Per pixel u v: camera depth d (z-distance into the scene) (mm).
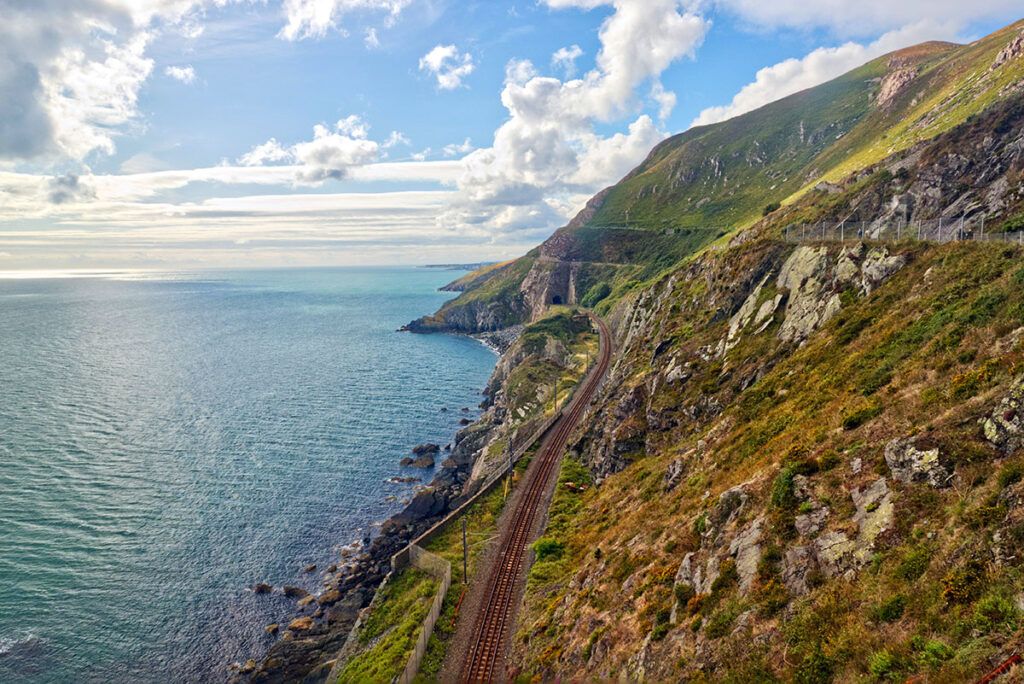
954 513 19703
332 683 44562
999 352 25547
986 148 65125
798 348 51625
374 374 170125
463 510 67188
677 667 24141
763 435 38531
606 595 35906
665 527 37750
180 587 63438
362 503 84938
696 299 87000
